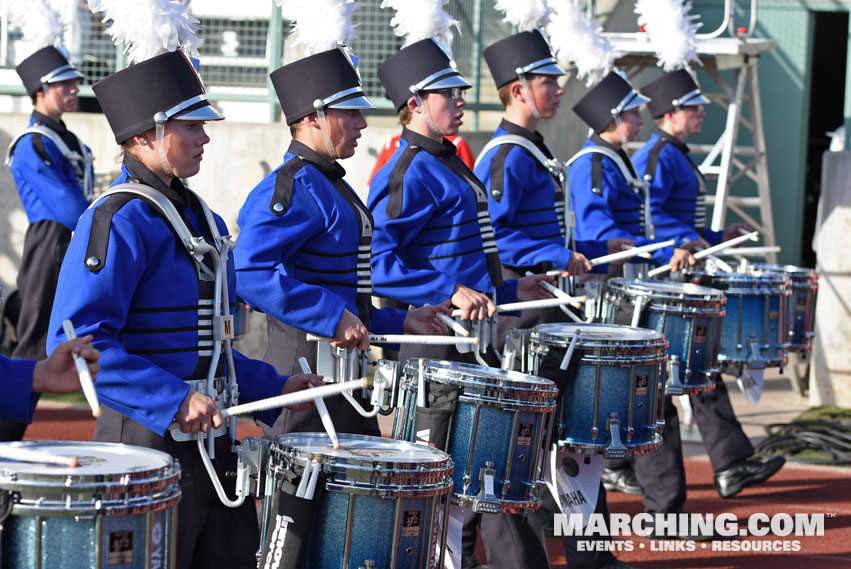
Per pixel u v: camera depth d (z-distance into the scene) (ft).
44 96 81.25
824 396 106.83
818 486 81.20
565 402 52.75
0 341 113.91
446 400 43.96
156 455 33.32
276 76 47.32
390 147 103.45
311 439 40.27
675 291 64.95
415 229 55.26
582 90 124.98
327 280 46.39
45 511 29.53
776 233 147.23
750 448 77.56
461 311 52.95
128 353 35.91
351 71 47.01
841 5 144.56
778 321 75.51
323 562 36.42
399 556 36.50
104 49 116.57
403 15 56.44
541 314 64.54
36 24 81.66
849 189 104.99
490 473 43.96
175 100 37.22
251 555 39.45
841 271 105.70
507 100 65.10
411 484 36.50
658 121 88.22
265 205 45.09
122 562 30.32
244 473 38.17
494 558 52.75
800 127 146.30
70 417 92.58
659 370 54.65
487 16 118.11
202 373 37.91
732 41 109.50
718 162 146.30
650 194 85.30
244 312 84.02
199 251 37.42
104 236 35.86
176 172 37.76
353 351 45.62
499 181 63.21
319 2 47.03
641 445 53.21
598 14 124.98
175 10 37.83
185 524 37.42
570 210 66.28
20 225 115.14
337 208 46.42
